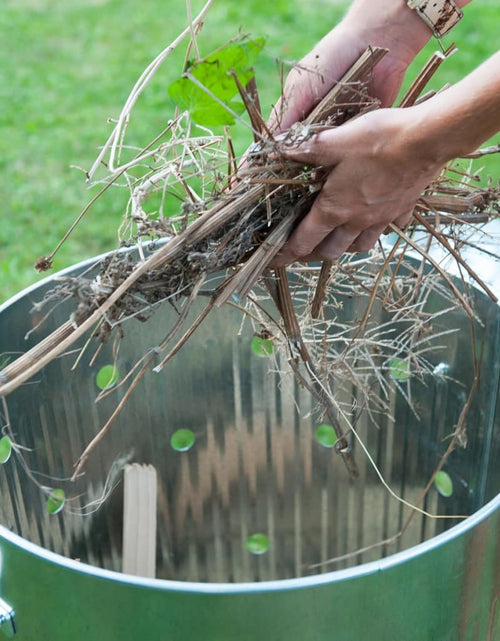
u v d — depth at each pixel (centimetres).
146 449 132
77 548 126
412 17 100
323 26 356
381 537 142
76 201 243
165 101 299
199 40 343
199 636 72
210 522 144
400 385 129
